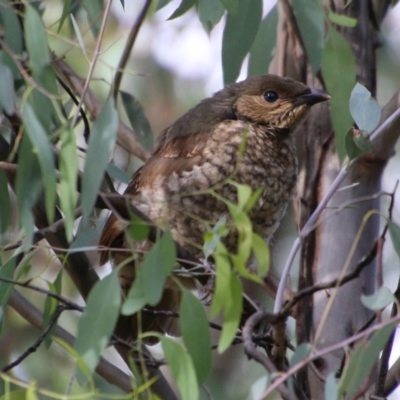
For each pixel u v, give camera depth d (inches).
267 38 368.8
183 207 368.5
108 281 239.6
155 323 397.4
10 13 264.5
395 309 270.5
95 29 383.2
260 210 387.2
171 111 568.4
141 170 392.8
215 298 228.2
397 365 304.8
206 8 350.0
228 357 529.7
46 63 245.6
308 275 375.2
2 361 507.5
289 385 237.9
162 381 334.0
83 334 235.3
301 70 423.2
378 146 368.5
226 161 374.9
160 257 241.6
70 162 232.7
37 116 244.7
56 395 224.1
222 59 334.3
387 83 550.3
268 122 401.7
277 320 246.2
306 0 314.7
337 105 284.0
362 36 395.9
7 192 277.6
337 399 224.7
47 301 297.9
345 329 358.0
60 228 312.7
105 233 362.3
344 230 373.7
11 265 289.3
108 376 347.3
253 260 364.8
